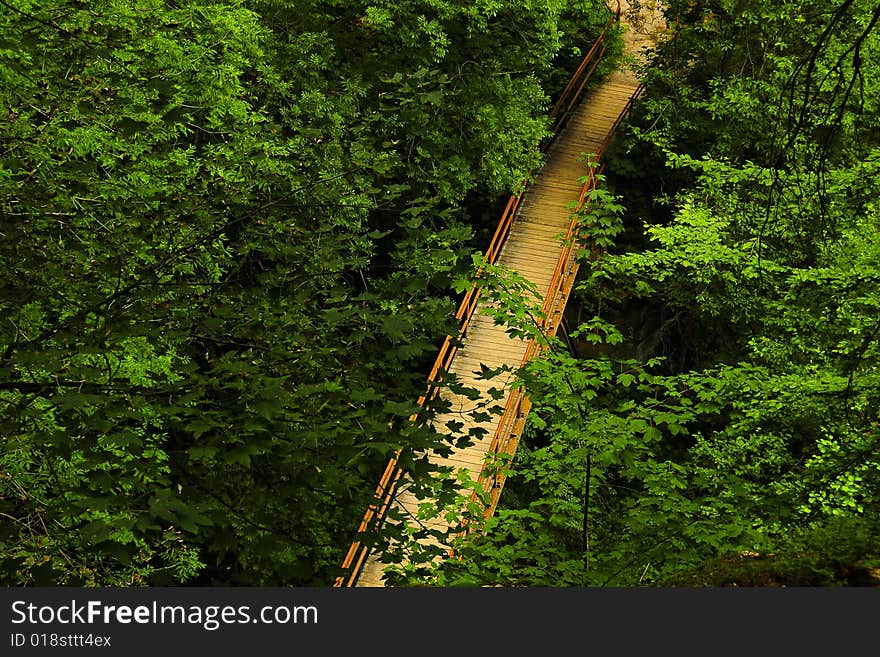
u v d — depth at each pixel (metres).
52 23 8.48
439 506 6.39
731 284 16.19
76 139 8.76
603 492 10.96
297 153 11.49
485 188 22.89
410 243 6.88
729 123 19.55
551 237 23.25
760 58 20.55
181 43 12.30
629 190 25.88
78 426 5.75
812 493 10.05
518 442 16.91
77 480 6.67
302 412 6.00
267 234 7.65
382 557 7.09
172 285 7.12
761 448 12.77
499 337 19.45
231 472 6.38
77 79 8.43
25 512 7.97
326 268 7.18
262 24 18.33
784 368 13.76
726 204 15.18
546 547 8.46
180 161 10.76
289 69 18.34
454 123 20.23
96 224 8.86
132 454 5.36
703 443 12.98
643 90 27.81
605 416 8.02
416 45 19.12
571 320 23.83
